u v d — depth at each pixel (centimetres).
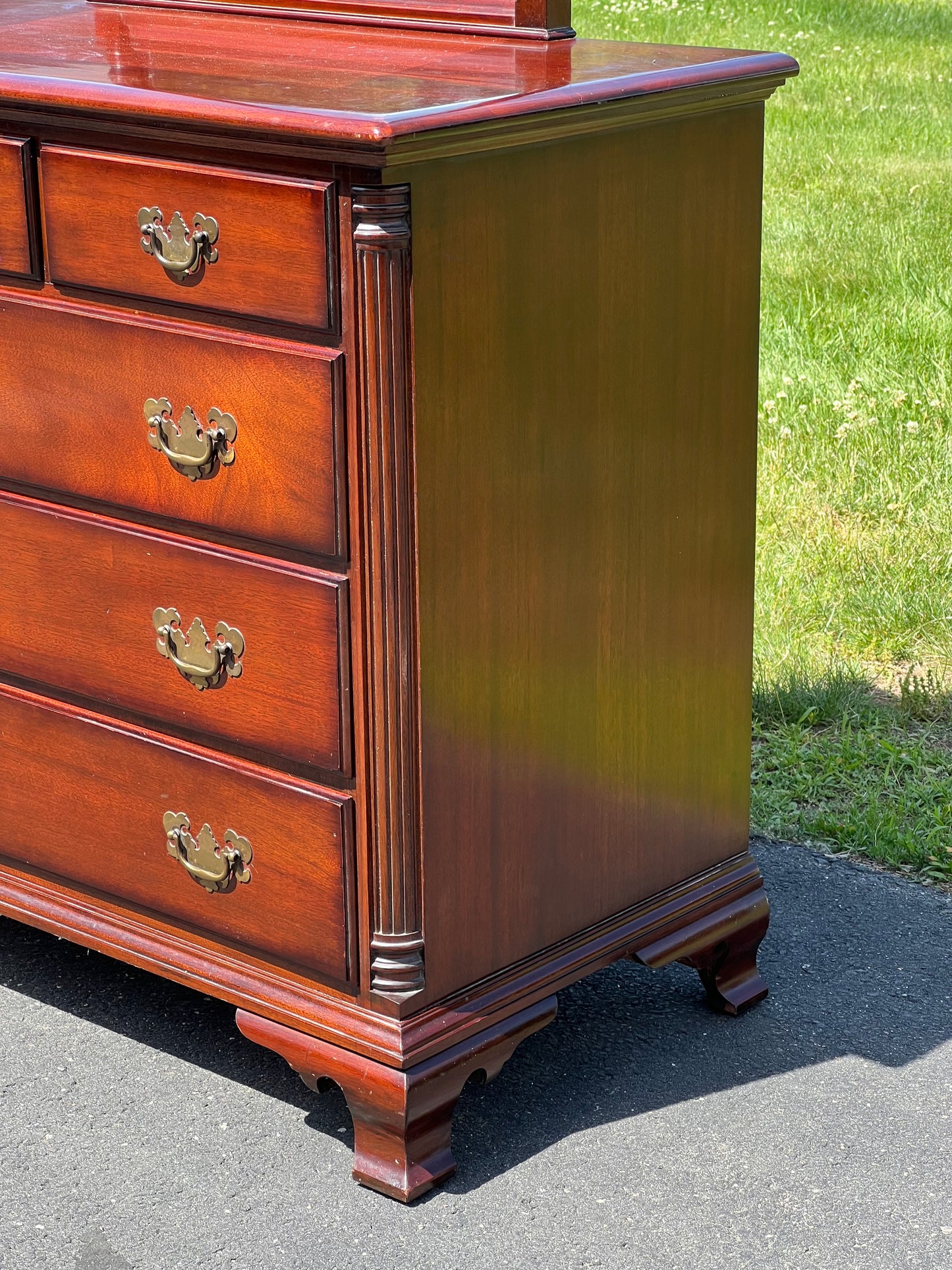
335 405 178
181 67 204
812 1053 229
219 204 179
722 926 234
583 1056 229
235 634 196
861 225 594
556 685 205
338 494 181
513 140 177
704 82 197
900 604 351
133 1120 217
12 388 207
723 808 236
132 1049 232
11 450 210
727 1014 239
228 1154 210
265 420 184
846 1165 205
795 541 379
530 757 204
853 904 266
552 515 199
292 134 168
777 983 246
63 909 228
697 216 207
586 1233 194
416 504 181
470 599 191
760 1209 198
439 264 176
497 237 182
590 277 195
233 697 199
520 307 187
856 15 971
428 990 197
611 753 215
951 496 394
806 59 867
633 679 216
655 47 219
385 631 183
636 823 222
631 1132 212
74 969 252
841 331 486
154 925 220
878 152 698
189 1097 221
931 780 297
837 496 397
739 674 234
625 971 252
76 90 185
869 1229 194
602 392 201
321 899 197
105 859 221
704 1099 219
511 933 207
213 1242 194
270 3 245
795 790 296
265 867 202
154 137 182
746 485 228
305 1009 203
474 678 194
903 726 315
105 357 196
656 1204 199
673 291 207
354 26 239
